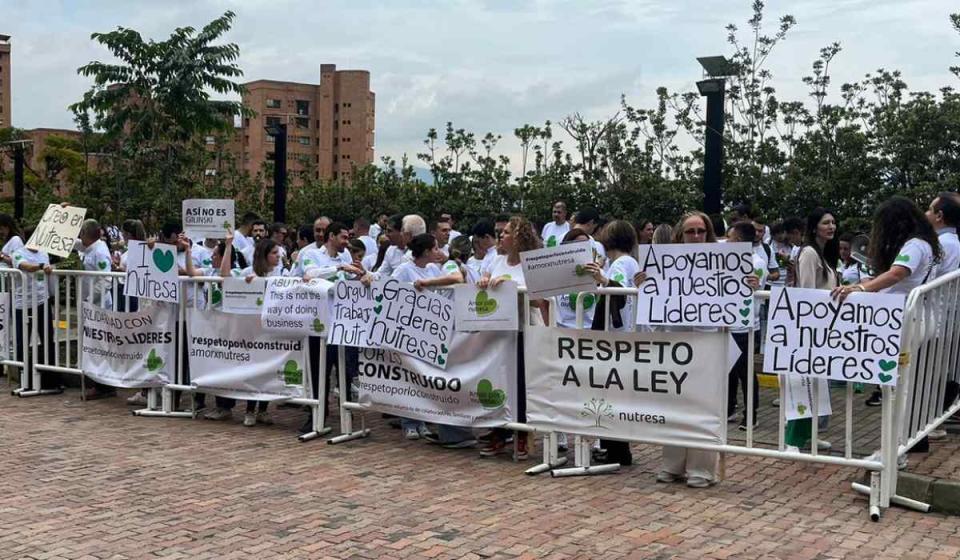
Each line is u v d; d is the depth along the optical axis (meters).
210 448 7.65
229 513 5.76
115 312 9.22
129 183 20.69
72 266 11.80
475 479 6.62
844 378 5.56
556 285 6.53
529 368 6.86
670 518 5.57
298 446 7.74
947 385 6.70
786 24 18.66
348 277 9.14
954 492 5.46
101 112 19.25
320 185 29.20
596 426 6.57
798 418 5.84
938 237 6.39
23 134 48.25
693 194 17.70
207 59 18.80
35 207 26.72
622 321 6.73
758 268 8.40
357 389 8.77
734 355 6.19
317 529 5.42
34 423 8.70
